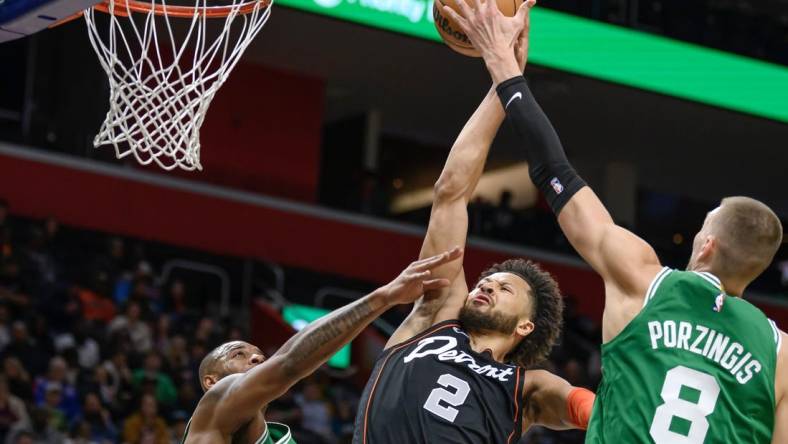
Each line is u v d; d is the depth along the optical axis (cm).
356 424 463
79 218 1744
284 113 1945
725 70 1903
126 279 1566
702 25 1902
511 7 499
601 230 407
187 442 489
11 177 1709
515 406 466
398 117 2183
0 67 1764
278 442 516
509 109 440
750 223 393
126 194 1783
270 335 1692
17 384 1284
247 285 1839
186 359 1466
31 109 1758
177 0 684
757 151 2256
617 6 1825
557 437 1653
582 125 2156
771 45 1961
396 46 1856
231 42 674
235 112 1906
